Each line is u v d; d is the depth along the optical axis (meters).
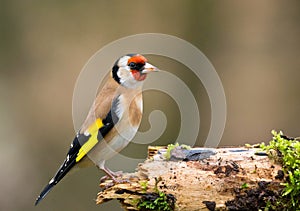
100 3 15.12
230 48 14.70
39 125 14.26
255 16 14.84
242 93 14.18
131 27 14.97
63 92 14.59
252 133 13.77
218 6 14.89
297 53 14.55
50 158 13.91
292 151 5.91
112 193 6.04
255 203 5.88
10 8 15.05
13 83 14.61
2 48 14.85
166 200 5.95
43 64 14.80
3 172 13.48
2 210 13.10
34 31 14.99
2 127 14.02
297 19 14.71
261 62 14.53
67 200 13.02
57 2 15.15
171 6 15.03
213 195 5.92
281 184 5.85
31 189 13.46
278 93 14.20
